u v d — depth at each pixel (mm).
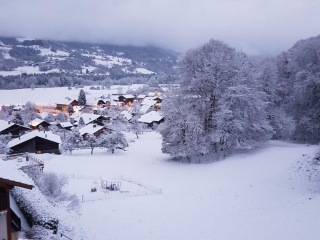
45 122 92188
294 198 23547
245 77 46219
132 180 37344
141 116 104000
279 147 42094
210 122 47156
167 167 43969
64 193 27750
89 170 43438
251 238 17844
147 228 20922
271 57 79062
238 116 42688
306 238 16453
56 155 57719
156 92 182750
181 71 49312
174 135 45094
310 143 46531
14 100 171500
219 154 45156
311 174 28734
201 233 19516
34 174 28938
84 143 66125
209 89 46031
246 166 36938
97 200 28469
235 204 24719
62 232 18406
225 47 49062
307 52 45531
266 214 21344
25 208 20078
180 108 46500
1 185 12633
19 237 16375
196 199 27297
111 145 59562
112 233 20062
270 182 29688
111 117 110562
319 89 42688
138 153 58156
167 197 28719
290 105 50688
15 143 57312
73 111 139125
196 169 40875
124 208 25531
